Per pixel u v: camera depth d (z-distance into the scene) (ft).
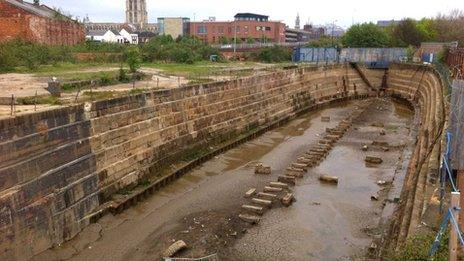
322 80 240.53
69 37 254.27
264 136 157.69
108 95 102.01
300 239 76.89
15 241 66.13
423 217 53.36
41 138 73.46
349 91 263.49
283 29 459.32
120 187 94.53
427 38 329.72
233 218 85.35
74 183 80.53
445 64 206.39
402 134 159.63
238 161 124.77
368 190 100.78
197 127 128.67
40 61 178.09
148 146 106.73
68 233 77.25
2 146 65.26
